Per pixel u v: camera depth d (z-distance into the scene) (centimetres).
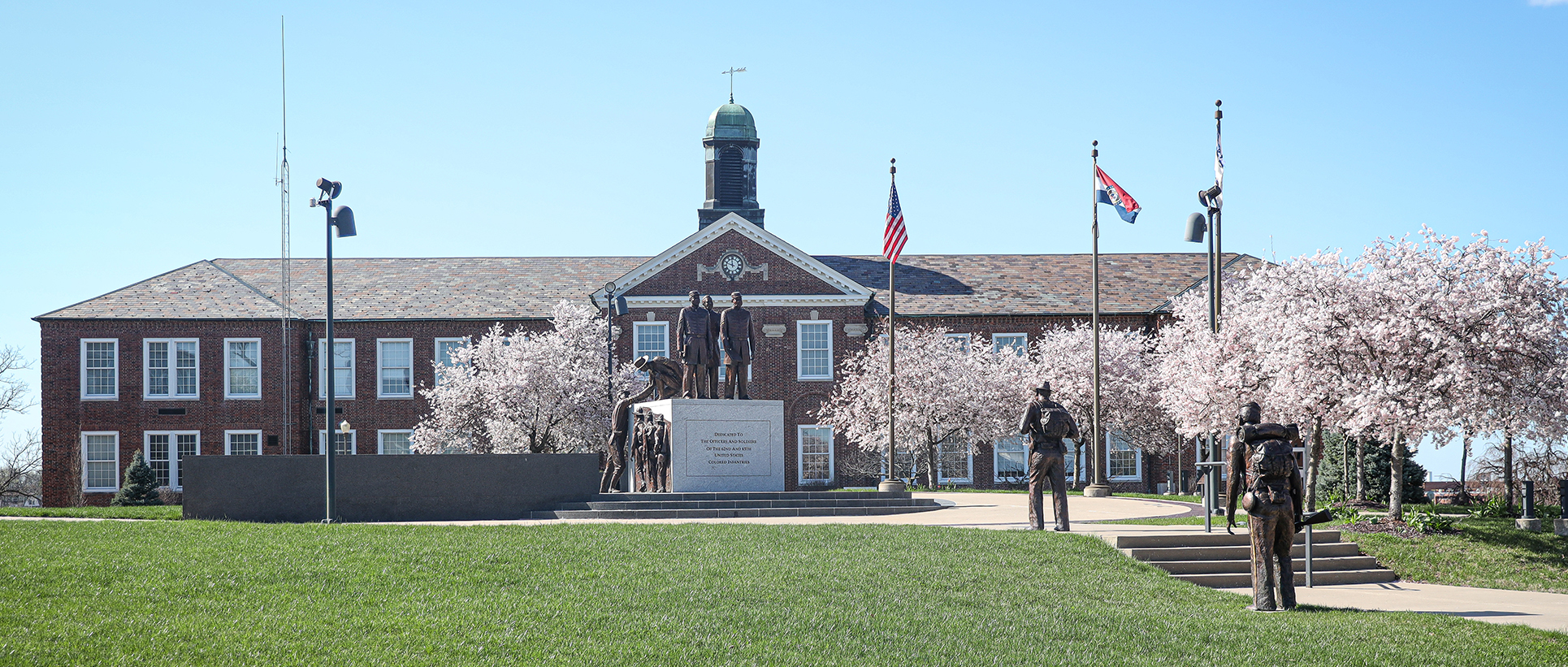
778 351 5844
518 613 1502
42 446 5653
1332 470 4397
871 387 5466
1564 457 4369
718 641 1389
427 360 5906
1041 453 2352
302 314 5878
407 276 6378
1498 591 2073
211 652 1312
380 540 1997
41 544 1947
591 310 5891
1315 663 1339
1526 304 2980
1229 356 3528
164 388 5731
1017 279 6353
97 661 1275
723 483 2905
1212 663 1338
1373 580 2198
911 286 6259
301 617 1470
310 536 2048
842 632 1445
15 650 1295
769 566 1817
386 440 5872
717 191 6744
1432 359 2905
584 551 1920
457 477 2766
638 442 3025
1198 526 2473
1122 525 2548
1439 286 3028
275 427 5738
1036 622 1520
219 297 5938
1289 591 1703
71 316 5688
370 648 1341
